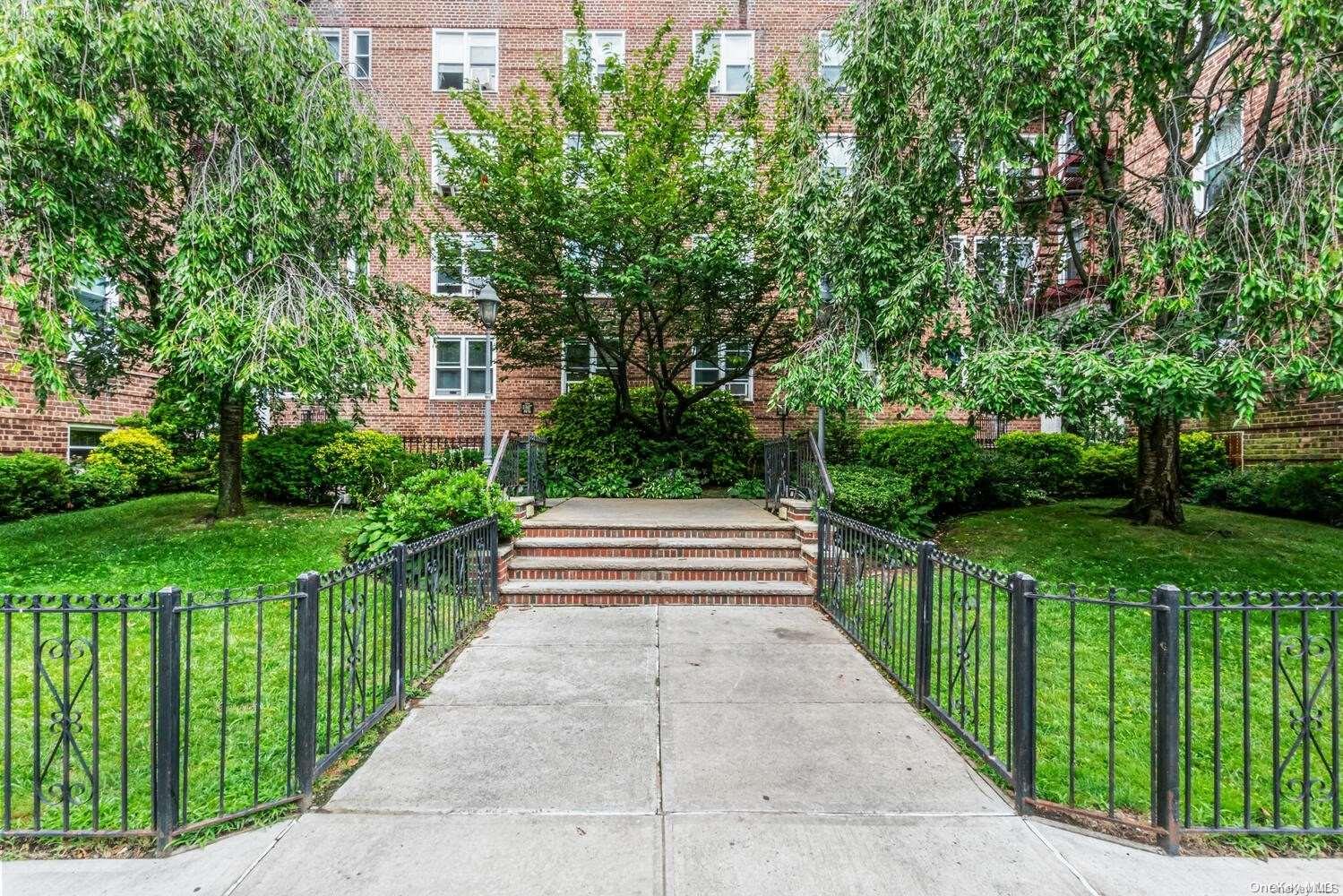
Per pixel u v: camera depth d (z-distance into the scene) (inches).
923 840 97.3
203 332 240.8
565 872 89.3
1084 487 423.8
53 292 222.8
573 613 224.1
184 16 238.7
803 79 276.8
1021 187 262.1
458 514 255.8
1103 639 189.5
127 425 437.4
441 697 150.8
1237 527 303.9
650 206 363.6
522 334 443.2
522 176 382.6
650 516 315.6
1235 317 205.2
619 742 128.1
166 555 259.8
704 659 177.5
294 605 110.0
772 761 121.0
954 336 237.3
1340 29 172.9
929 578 147.6
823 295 271.1
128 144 239.5
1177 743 96.7
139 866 90.9
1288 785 100.6
